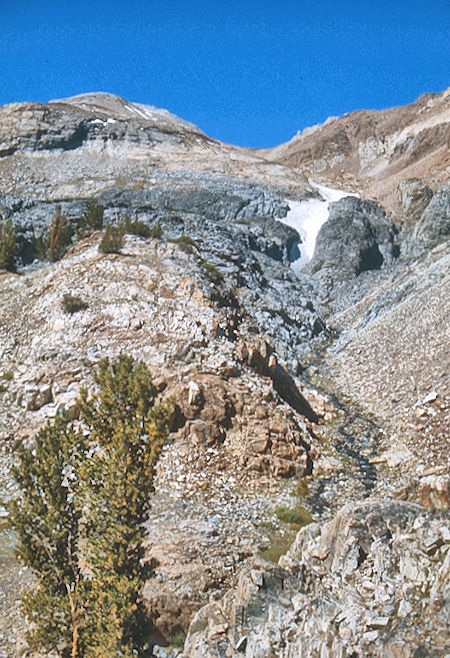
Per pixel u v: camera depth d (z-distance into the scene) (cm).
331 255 7719
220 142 13475
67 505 2155
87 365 3709
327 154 16950
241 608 1670
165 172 10881
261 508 2920
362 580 1573
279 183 10531
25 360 3947
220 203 9025
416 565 1514
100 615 1933
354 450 3603
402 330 5019
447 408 3578
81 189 10356
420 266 6481
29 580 2377
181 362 3691
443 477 1725
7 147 11794
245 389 3600
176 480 3041
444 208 7838
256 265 6844
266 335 5316
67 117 12194
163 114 18775
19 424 3466
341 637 1409
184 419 3347
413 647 1309
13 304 4694
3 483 3056
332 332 6191
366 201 8894
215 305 4394
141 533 2086
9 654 2052
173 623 2070
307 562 1738
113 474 2119
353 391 4562
